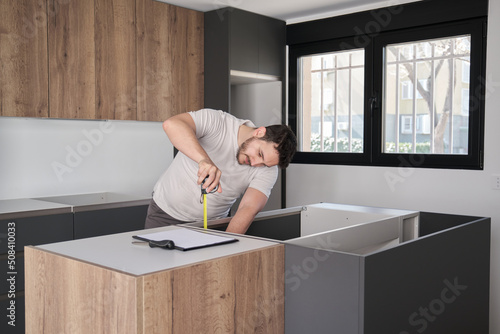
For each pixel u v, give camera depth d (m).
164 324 1.15
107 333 1.19
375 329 1.37
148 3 3.51
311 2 3.67
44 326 1.39
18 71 2.91
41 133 3.31
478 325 2.09
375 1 3.68
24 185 3.25
